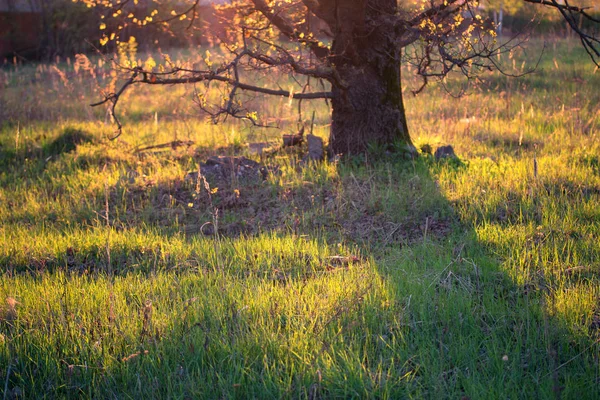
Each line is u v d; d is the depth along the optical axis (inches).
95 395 182.2
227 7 414.0
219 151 490.3
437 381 177.2
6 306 231.9
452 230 306.8
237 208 368.8
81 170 461.7
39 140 557.3
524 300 221.9
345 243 306.2
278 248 293.6
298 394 175.3
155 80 350.9
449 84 732.7
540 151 440.1
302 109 641.6
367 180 376.2
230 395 175.9
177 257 291.4
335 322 211.0
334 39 417.1
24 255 302.2
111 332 210.2
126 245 311.3
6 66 1376.7
